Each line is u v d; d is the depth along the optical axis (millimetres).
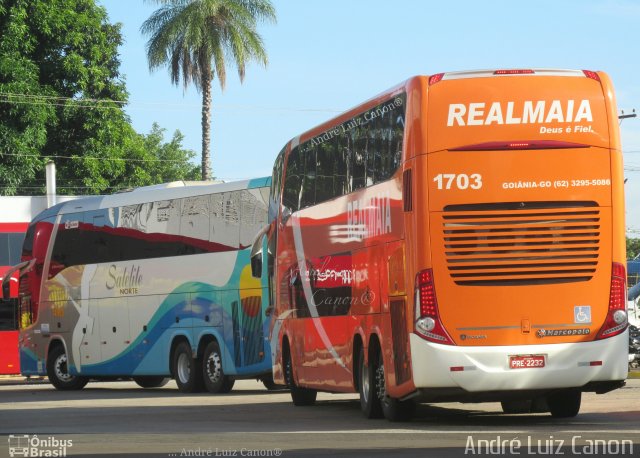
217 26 61594
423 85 18797
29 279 40094
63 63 68812
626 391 28828
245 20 61781
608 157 18750
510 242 18516
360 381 21984
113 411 25891
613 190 18750
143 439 18031
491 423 19656
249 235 32062
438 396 18672
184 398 31062
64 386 38969
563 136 18672
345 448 15703
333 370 23500
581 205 18672
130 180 73000
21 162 66938
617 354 18656
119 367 36500
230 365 32375
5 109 67000
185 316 34094
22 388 41125
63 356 38844
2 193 66938
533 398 19109
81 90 70125
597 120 18766
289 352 27031
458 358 18391
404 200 19031
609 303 18672
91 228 37844
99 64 71188
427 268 18531
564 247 18594
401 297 19250
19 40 67125
